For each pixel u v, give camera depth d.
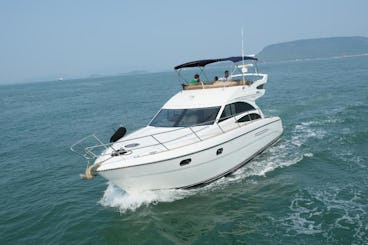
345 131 13.80
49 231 8.04
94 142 17.20
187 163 8.77
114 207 8.82
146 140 9.47
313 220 7.34
